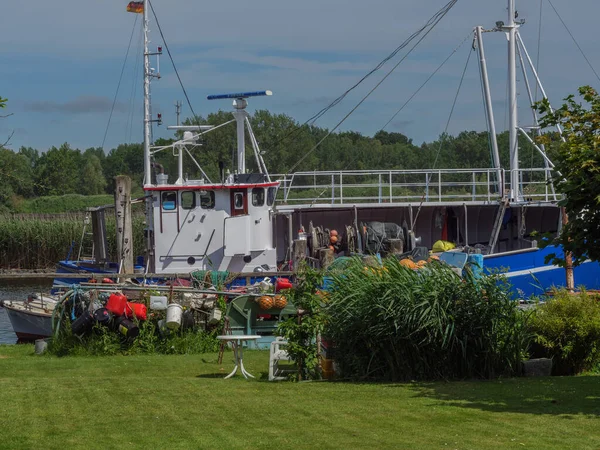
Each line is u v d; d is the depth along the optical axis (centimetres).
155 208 2309
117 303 1659
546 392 1116
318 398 1081
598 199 1014
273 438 845
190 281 2066
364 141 7888
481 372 1270
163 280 2253
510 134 2495
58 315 1725
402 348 1247
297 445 813
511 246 2689
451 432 870
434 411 987
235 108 2447
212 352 1661
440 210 2691
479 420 935
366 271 1298
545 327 1326
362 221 2675
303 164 6844
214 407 1016
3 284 3616
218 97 2456
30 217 4344
